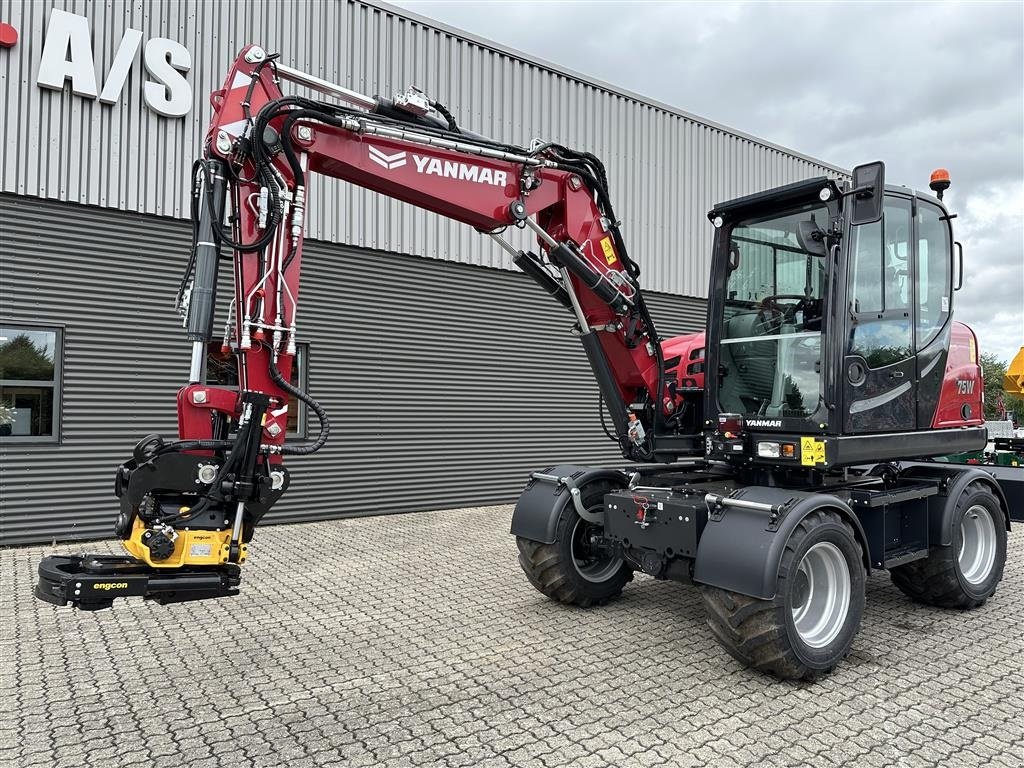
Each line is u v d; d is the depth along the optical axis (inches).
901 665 166.9
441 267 380.2
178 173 306.3
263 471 146.6
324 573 252.5
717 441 197.6
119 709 142.9
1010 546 300.0
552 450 424.8
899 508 200.2
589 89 431.2
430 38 370.0
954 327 220.4
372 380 358.3
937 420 204.8
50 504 282.5
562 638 185.0
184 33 305.6
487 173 180.9
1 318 272.1
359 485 355.9
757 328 193.3
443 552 284.8
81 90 281.3
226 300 308.7
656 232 463.8
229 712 141.5
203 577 136.0
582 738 130.5
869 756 124.0
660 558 178.1
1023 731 133.5
